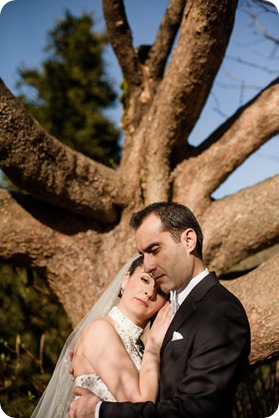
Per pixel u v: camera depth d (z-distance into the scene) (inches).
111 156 393.7
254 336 185.0
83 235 228.8
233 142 232.7
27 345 295.9
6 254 225.8
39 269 229.9
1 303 301.7
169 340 135.1
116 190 226.7
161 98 229.9
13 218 225.0
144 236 138.6
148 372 134.4
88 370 139.4
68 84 404.2
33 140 199.6
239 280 198.1
